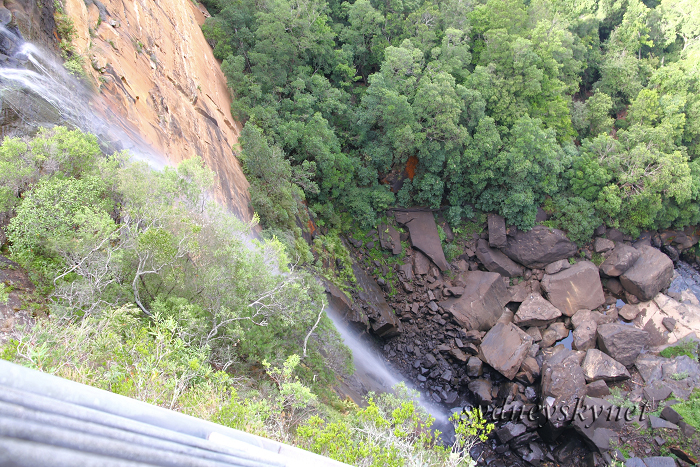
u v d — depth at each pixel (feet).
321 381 50.11
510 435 82.17
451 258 113.39
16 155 33.04
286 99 97.25
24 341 22.11
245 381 36.88
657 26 159.74
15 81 37.11
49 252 32.48
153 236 32.81
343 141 110.22
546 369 90.02
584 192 115.65
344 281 92.99
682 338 97.81
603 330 97.14
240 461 8.38
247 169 81.25
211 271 36.94
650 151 114.83
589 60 154.30
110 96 49.78
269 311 42.37
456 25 125.39
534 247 111.34
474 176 109.81
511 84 116.26
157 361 24.58
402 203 113.60
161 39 69.31
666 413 82.53
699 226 127.44
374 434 25.96
